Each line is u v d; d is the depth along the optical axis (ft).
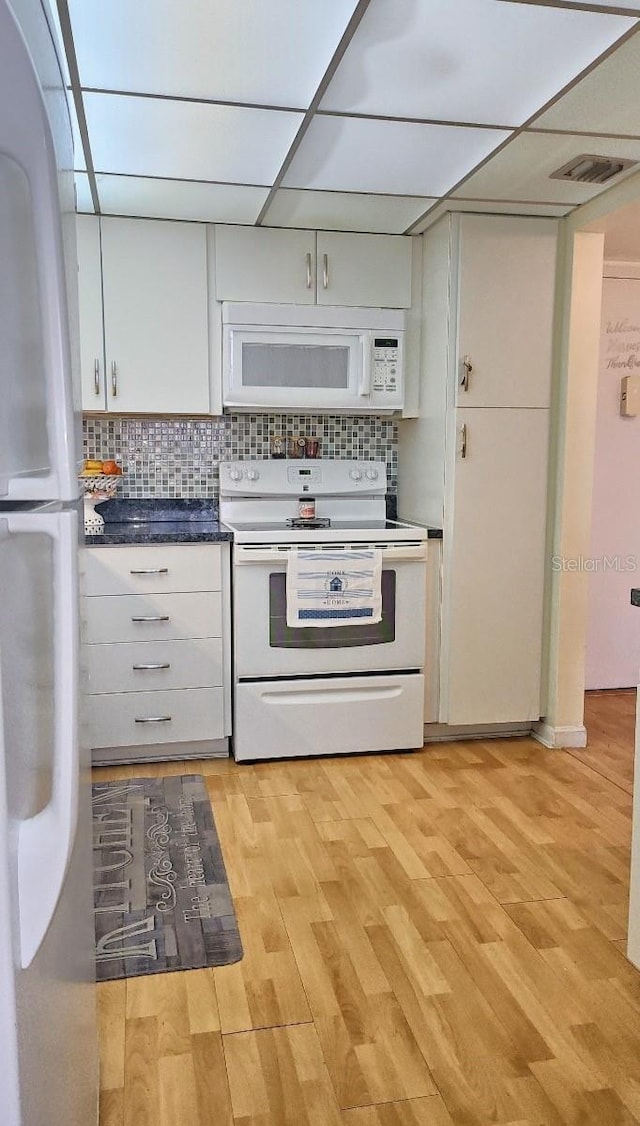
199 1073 5.32
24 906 2.33
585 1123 4.94
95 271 10.65
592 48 6.44
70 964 3.49
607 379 14.10
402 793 9.86
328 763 10.87
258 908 7.30
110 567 10.27
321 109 7.52
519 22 6.07
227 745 11.07
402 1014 5.90
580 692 11.60
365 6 5.80
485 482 11.10
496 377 10.97
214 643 10.66
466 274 10.70
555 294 11.03
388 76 6.89
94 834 8.69
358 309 11.34
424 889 7.63
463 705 11.43
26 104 2.08
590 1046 5.60
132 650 10.46
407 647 11.14
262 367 11.11
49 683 2.78
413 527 11.47
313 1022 5.82
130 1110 5.02
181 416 11.76
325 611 10.62
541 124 7.88
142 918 7.13
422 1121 4.95
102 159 8.68
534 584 11.44
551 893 7.57
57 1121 3.02
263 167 8.93
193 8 5.78
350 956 6.59
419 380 11.76
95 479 10.85
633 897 6.45
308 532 10.64
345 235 11.25
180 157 8.63
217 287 10.98
